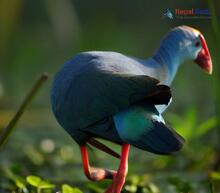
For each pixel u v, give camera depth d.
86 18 28.28
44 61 23.59
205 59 9.55
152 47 24.67
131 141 7.80
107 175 8.91
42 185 9.28
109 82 7.98
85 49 22.09
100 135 8.12
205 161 12.53
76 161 13.18
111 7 28.44
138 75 7.98
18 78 21.25
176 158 12.94
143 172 12.17
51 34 26.73
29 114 16.50
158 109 8.59
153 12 27.41
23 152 13.64
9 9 20.17
